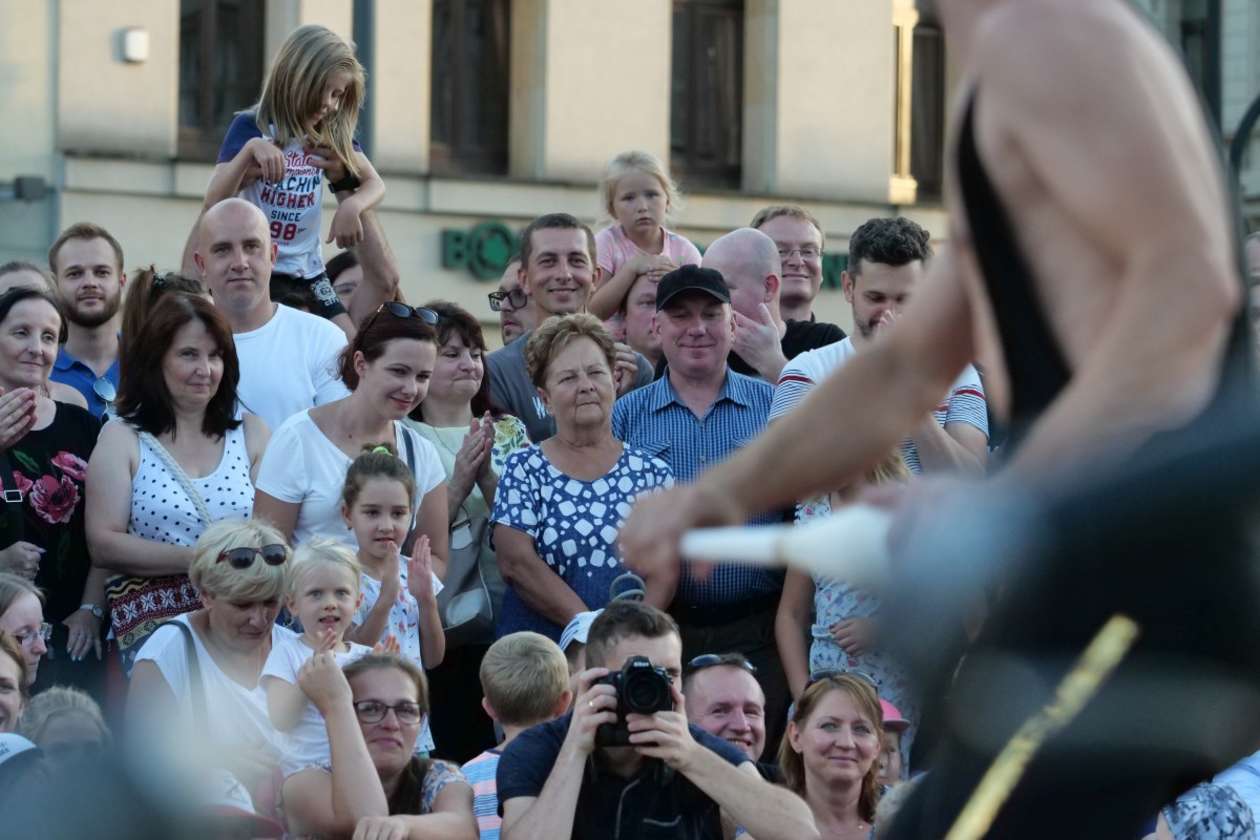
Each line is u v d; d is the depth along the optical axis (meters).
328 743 13.26
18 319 16.16
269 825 5.79
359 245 20.78
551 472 16.52
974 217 4.97
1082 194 4.52
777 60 56.31
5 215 46.78
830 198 56.84
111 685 15.14
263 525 13.79
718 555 3.91
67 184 47.16
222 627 13.42
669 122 55.47
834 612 14.44
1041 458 4.06
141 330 15.88
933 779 4.49
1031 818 4.26
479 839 13.18
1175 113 4.53
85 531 15.70
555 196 52.94
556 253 20.09
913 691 3.73
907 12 58.19
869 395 5.56
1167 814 10.81
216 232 17.55
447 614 16.55
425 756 14.57
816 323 20.66
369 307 20.98
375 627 15.00
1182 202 4.41
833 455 5.55
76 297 18.23
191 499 15.58
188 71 48.94
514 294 21.41
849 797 13.09
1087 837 4.21
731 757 12.86
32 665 14.12
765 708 16.12
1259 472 3.79
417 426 17.55
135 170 47.78
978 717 4.21
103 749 4.51
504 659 14.12
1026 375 4.90
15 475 15.63
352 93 20.31
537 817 12.12
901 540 3.68
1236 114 56.38
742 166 56.88
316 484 15.73
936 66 59.03
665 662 13.16
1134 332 4.34
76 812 4.37
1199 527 3.81
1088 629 3.97
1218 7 34.22
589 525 16.33
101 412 18.12
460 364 17.94
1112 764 4.18
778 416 16.67
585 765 12.34
